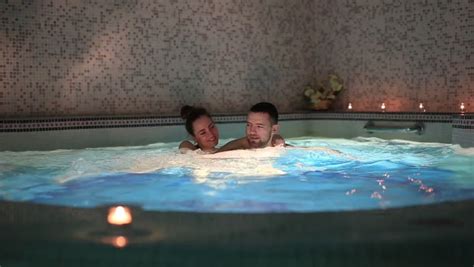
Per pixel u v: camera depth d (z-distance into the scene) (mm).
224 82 6613
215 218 1889
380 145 4965
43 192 2521
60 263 1473
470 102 5738
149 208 2088
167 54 6148
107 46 5719
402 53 6371
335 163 3459
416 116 5531
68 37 5473
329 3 7168
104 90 5723
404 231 1701
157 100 6098
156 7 6043
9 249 1584
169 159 3553
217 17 6531
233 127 5977
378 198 2275
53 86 5406
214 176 2912
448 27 5906
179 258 1488
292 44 7230
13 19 5152
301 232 1693
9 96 5160
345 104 7043
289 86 7219
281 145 3742
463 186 2615
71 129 4898
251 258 1483
